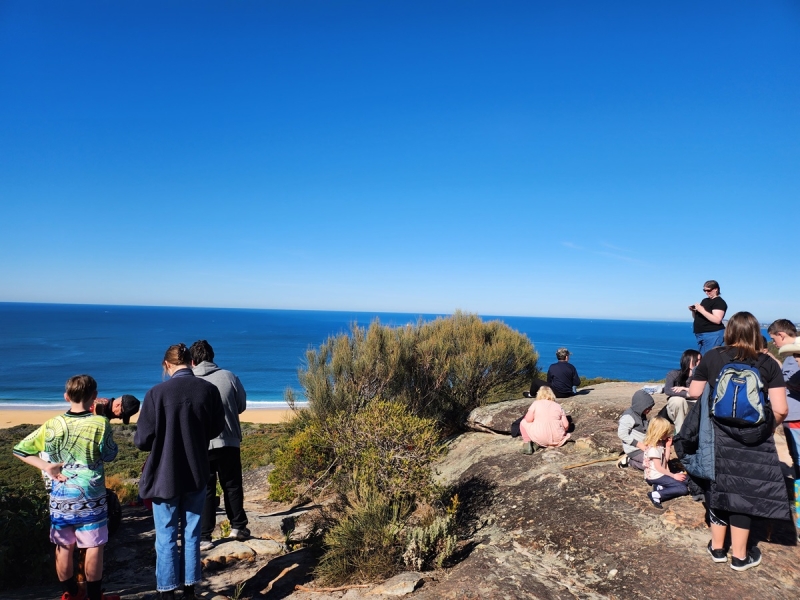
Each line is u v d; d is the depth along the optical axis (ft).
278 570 14.92
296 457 26.45
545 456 21.06
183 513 11.74
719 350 12.08
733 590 11.19
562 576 12.90
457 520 17.72
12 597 12.23
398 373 31.55
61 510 10.66
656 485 15.96
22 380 264.72
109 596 11.50
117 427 113.29
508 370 34.50
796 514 13.94
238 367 328.29
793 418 14.08
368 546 14.76
